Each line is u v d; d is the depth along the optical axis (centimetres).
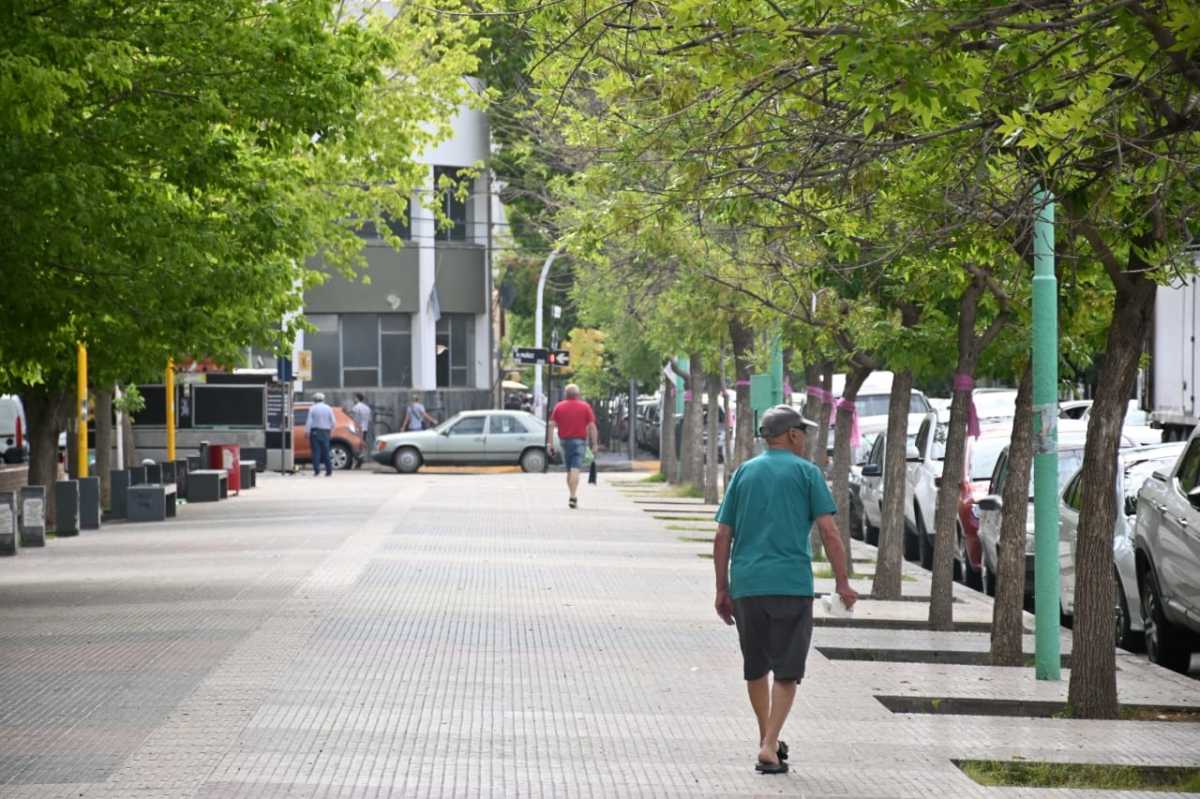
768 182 2766
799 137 2623
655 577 4991
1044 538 3256
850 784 2317
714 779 2333
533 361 12825
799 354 5916
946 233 2912
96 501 6962
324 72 4388
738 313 6056
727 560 2461
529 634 3722
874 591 4609
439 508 8031
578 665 3303
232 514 7769
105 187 4403
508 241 15338
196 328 4956
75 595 4475
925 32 2241
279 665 3244
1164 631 3606
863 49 2239
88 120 4291
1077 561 2939
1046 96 2514
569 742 2572
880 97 2342
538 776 2334
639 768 2397
